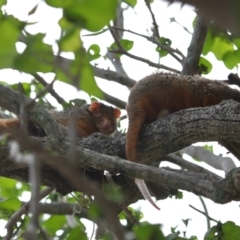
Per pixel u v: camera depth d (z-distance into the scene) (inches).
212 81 521.0
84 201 460.8
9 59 191.8
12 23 192.2
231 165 596.7
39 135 479.8
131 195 468.4
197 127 396.5
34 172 169.6
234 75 494.6
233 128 377.7
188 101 506.3
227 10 148.5
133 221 326.0
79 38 186.7
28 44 190.1
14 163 425.7
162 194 487.2
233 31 149.6
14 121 500.1
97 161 365.4
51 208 556.1
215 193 336.2
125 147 443.2
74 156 185.8
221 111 386.6
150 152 431.8
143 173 349.7
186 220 422.3
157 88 496.7
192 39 597.3
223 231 387.2
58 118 555.5
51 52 190.5
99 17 181.6
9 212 525.7
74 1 179.8
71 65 195.9
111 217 167.3
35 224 159.6
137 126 441.7
